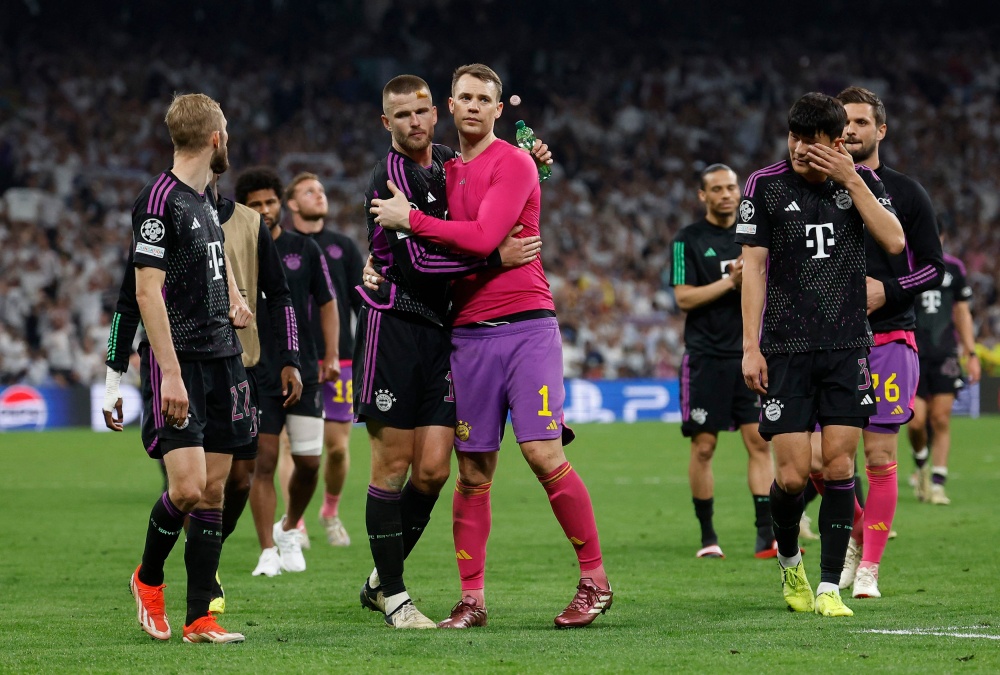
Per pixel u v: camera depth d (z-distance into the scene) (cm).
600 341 8869
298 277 2670
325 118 11156
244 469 2122
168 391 1656
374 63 11938
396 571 1867
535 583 2364
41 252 8662
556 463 1839
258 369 2541
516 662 1518
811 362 1922
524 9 12525
